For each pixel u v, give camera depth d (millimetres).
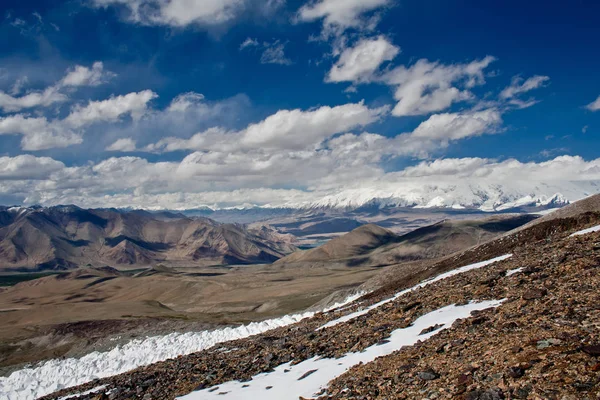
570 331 13781
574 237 27797
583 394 10258
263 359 24062
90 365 57594
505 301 19656
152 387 24219
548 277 21016
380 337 21109
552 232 49719
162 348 59844
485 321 17562
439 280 32969
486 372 12930
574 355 12078
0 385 54531
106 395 25062
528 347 13516
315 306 88188
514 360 12961
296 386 17562
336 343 22906
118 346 67812
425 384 13672
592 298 16422
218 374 23266
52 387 51781
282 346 26469
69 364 59062
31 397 50469
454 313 20859
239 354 28438
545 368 11906
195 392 20656
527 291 19047
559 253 24547
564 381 11016
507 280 22891
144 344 63750
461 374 13273
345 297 82688
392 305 28906
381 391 14336
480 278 26062
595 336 12906
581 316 14938
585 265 20812
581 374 11070
